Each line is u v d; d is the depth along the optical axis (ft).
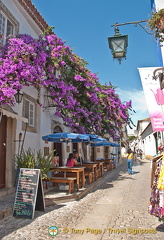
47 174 22.04
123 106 59.06
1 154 23.73
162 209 12.44
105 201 22.38
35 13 30.50
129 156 47.14
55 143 38.40
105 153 72.08
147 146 98.89
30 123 30.19
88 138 29.86
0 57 21.93
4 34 25.03
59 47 27.81
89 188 28.76
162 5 21.13
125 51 18.71
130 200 22.62
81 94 39.24
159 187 12.76
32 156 21.53
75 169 24.98
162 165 13.17
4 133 24.56
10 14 25.90
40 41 27.27
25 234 13.67
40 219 16.56
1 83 19.79
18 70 21.09
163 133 32.35
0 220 16.30
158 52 25.07
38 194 18.57
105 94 52.54
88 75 39.11
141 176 42.68
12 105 23.45
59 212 18.39
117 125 62.23
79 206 20.39
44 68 26.94
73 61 35.65
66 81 37.68
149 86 15.69
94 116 46.50
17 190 17.67
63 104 35.32
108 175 45.78
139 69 16.24
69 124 39.93
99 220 16.21
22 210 16.97
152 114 14.96
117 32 18.79
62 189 25.25
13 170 24.49
